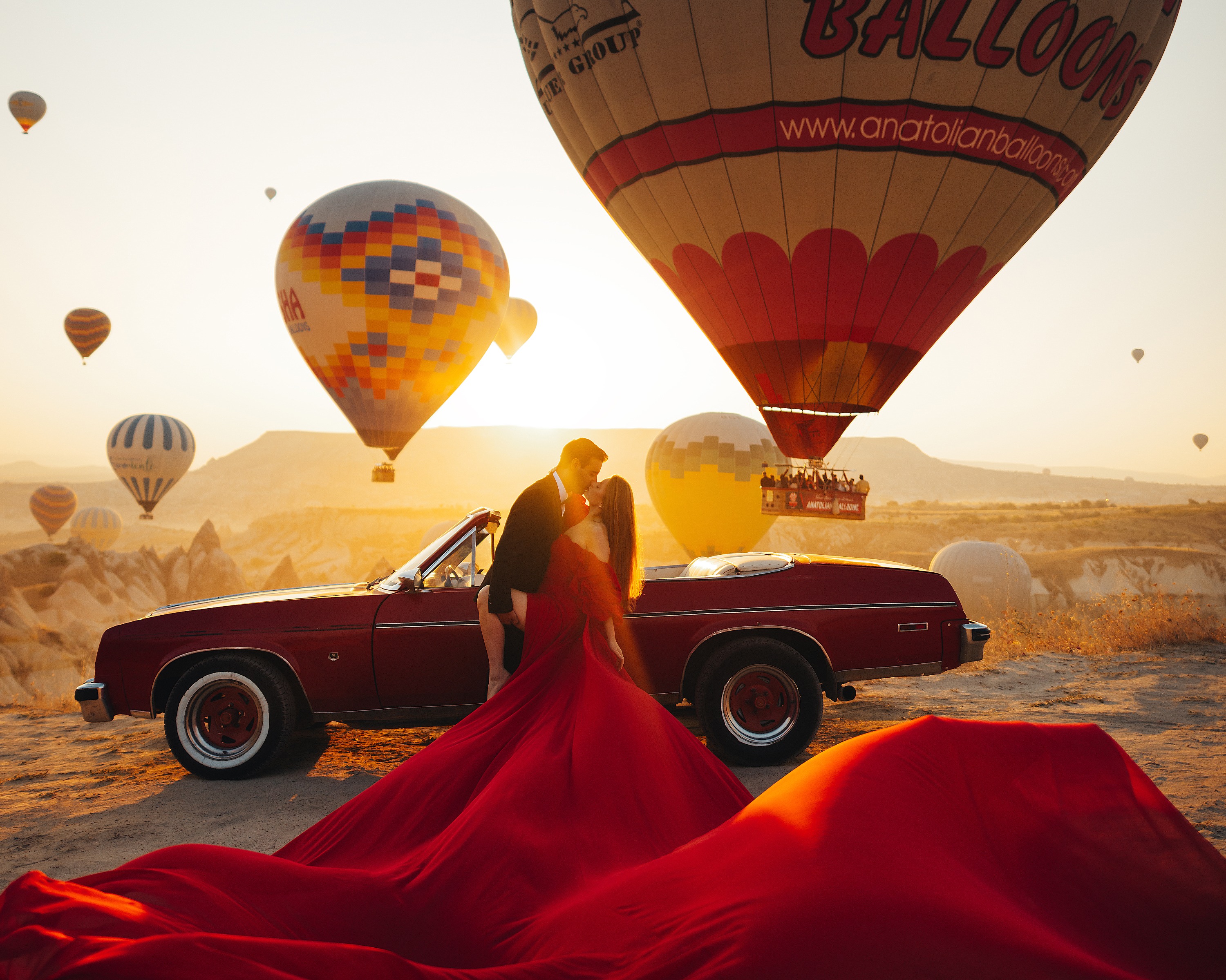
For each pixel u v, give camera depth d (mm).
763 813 1646
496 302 27703
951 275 14352
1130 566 74000
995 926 1298
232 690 5586
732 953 1290
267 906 1774
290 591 6434
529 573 3062
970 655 5828
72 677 36969
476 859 2115
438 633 5676
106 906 1223
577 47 14406
